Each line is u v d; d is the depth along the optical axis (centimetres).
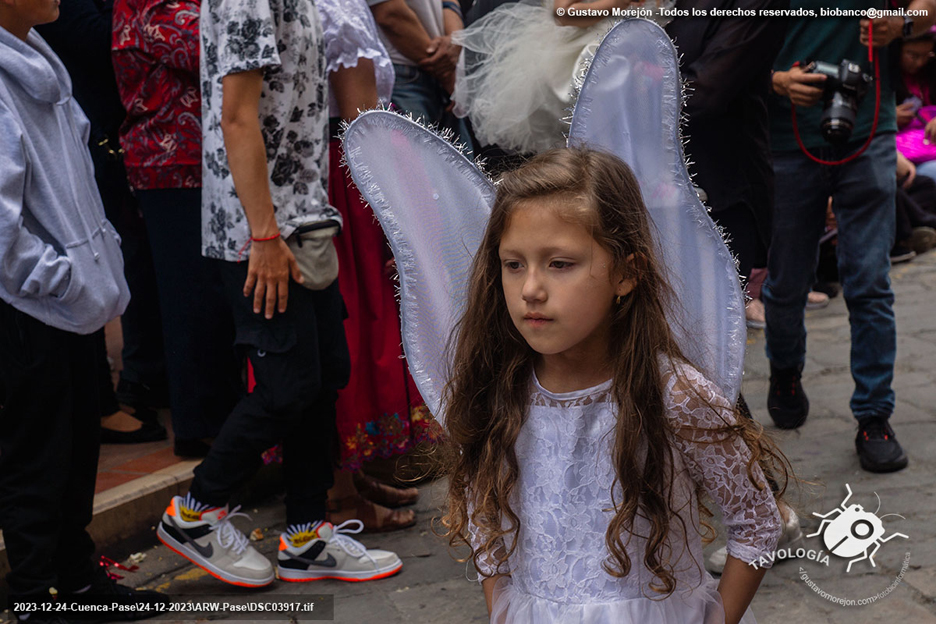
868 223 328
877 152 325
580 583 136
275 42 240
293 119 254
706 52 257
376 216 142
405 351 147
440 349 146
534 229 126
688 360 135
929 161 664
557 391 139
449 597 267
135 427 365
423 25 346
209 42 248
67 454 236
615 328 136
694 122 263
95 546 278
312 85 257
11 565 236
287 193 255
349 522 288
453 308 145
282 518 330
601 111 137
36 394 228
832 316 534
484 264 138
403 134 140
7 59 214
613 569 133
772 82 320
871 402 332
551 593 138
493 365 142
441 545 303
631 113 135
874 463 327
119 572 290
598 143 138
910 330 492
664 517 131
